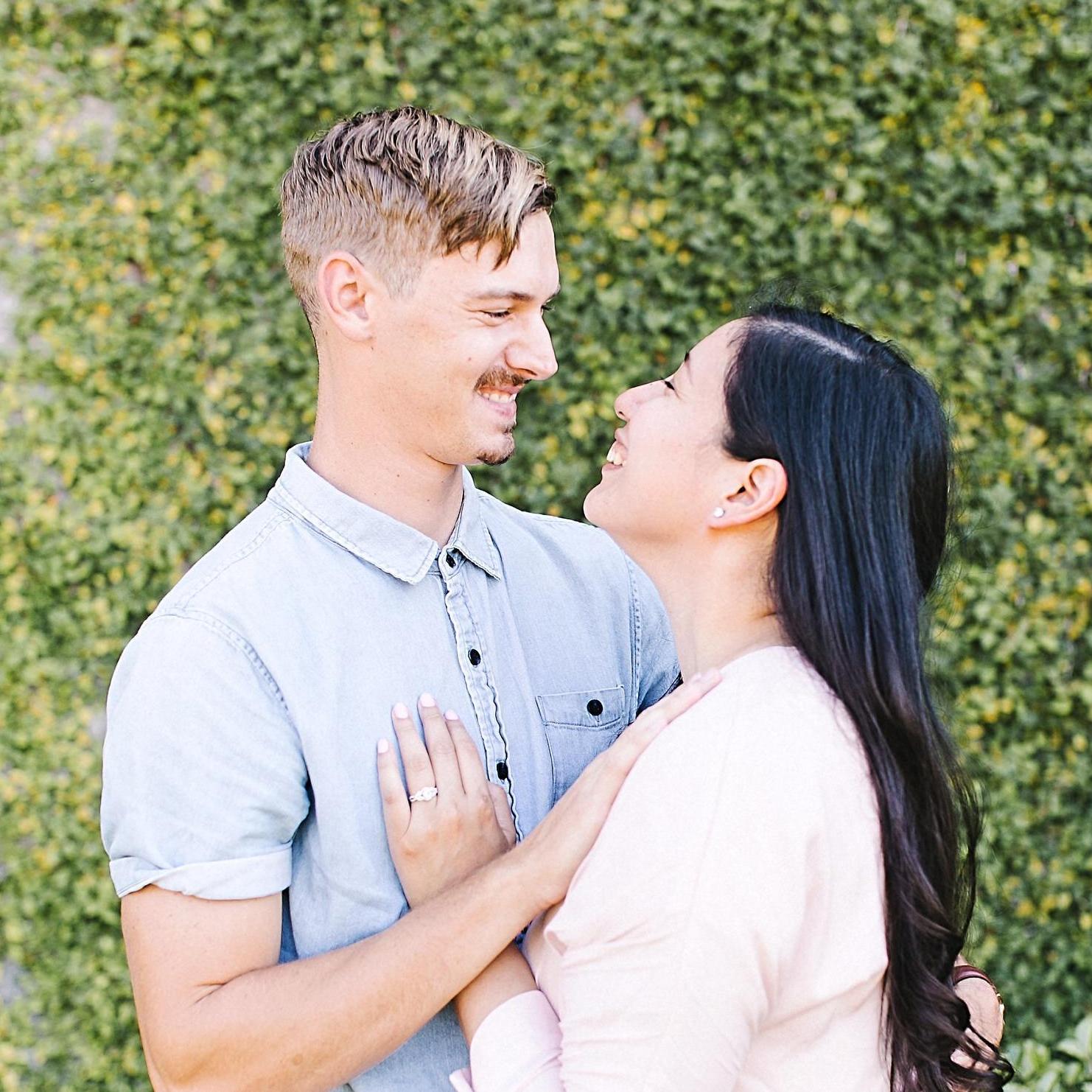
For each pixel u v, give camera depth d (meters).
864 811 0.99
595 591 1.43
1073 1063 2.77
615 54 2.92
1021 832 3.06
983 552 2.99
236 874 1.08
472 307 1.16
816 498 1.06
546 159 2.93
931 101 2.90
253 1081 1.04
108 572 3.08
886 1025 1.03
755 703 1.00
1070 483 3.02
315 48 2.94
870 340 1.15
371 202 1.15
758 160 2.96
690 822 0.94
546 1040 1.03
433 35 2.93
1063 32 2.87
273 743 1.12
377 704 1.19
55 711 3.07
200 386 3.03
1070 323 2.96
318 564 1.20
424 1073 1.16
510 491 3.03
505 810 1.22
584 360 3.01
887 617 1.05
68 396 3.02
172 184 2.96
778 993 0.94
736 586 1.12
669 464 1.12
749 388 1.09
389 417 1.21
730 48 2.90
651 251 2.97
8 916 3.07
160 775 1.09
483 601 1.30
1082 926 3.09
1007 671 3.05
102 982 3.07
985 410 2.98
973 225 2.94
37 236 2.96
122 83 2.95
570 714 1.35
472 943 1.04
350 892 1.15
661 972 0.91
